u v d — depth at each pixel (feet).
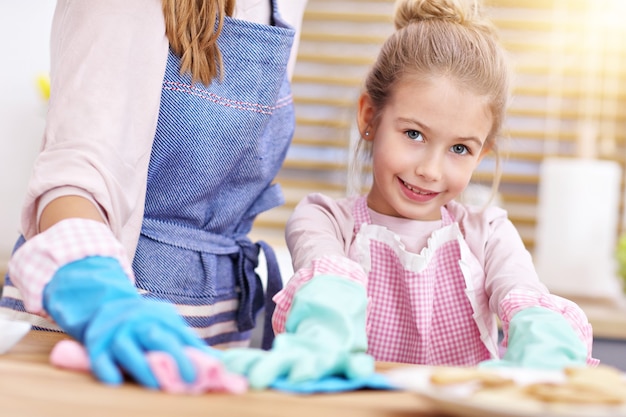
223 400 2.45
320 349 2.82
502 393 2.46
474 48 4.55
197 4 4.15
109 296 2.78
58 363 2.75
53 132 3.63
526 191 10.61
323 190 10.42
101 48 3.77
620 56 10.72
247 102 4.33
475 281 4.57
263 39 4.32
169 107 4.14
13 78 9.42
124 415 2.23
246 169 4.50
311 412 2.40
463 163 4.44
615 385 2.52
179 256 4.38
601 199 8.58
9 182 9.39
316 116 10.57
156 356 2.53
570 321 3.67
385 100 4.58
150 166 4.19
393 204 4.47
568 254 8.62
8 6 9.40
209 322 4.53
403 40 4.69
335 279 3.42
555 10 10.75
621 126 10.80
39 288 2.90
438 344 4.57
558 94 10.77
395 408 2.53
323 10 10.71
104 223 3.40
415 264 4.50
